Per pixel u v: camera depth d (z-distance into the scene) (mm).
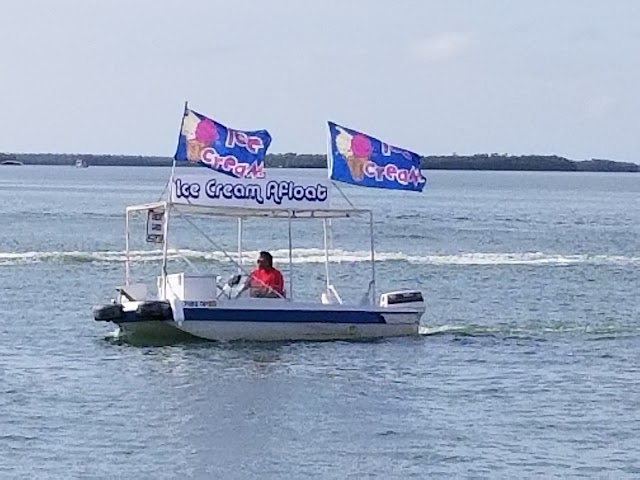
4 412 20469
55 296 36656
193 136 26766
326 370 24500
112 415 20375
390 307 27922
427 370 24750
